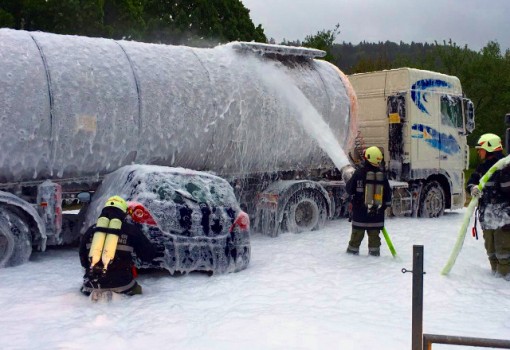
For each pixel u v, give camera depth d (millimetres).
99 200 7777
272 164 10531
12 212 7617
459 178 13992
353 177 8258
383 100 13102
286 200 10219
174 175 7102
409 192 12992
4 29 8383
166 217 6727
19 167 8031
